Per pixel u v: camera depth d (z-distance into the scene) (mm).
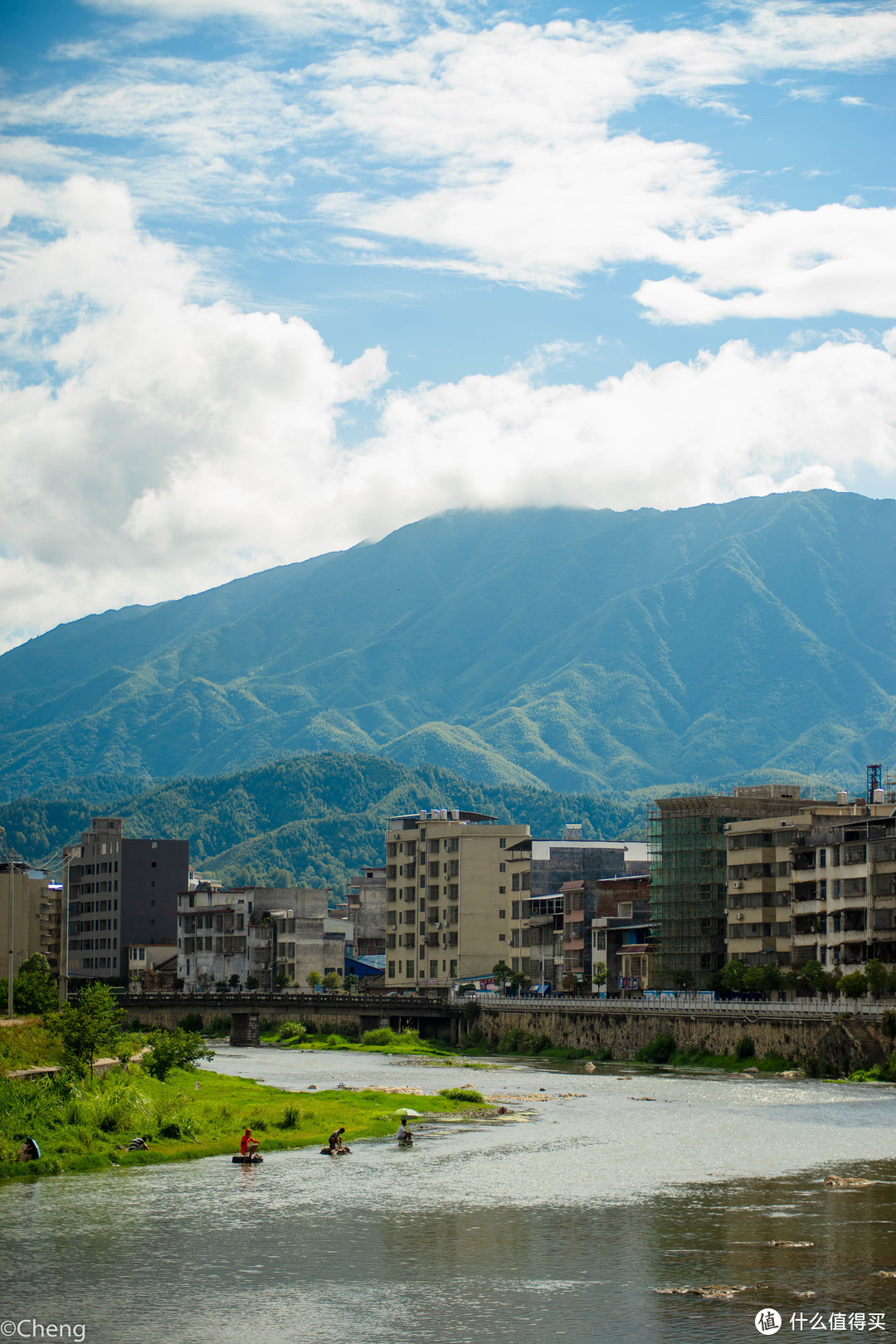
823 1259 64625
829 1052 142875
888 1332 54844
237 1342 54188
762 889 183875
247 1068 160375
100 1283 61281
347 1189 80188
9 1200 76188
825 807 189000
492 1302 58875
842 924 164875
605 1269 63375
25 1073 94625
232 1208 74750
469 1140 99750
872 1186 80875
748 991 174500
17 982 134375
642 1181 82875
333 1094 123750
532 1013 192750
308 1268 63594
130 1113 94000
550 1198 77875
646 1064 165125
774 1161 90062
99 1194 77750
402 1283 61469
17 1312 57406
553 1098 127250
